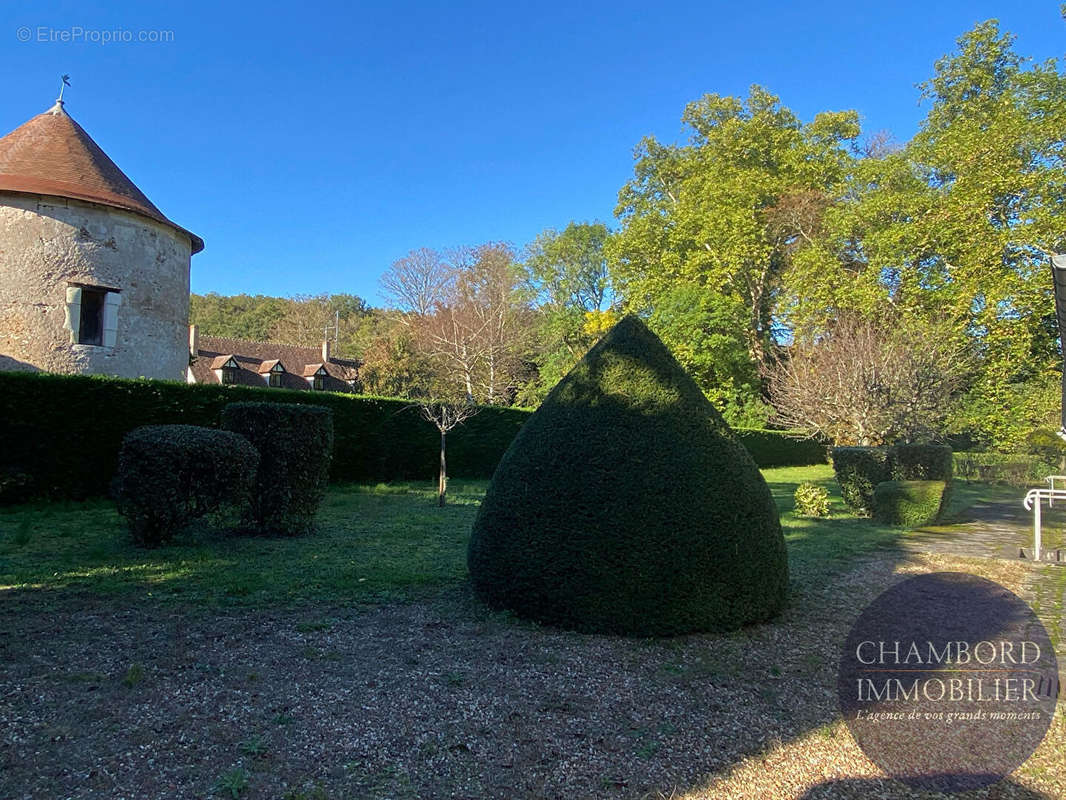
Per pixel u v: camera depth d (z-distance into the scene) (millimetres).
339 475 13461
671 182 31375
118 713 2955
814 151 26688
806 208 24875
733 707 3195
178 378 16375
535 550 4383
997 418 17812
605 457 4348
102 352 14484
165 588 5066
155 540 6574
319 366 40125
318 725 2898
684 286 27141
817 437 20672
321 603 4797
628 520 4176
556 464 4488
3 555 6031
